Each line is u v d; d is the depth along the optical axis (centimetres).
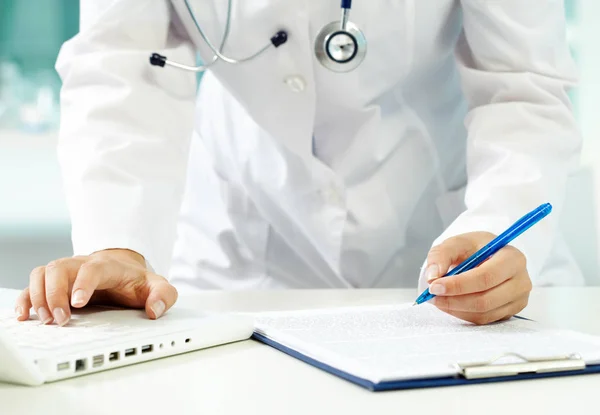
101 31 103
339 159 118
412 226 127
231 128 127
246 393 50
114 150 94
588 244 153
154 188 94
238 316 69
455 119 124
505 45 105
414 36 105
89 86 101
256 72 107
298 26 102
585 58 249
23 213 282
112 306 74
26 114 309
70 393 50
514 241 88
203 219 137
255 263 133
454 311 71
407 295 102
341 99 110
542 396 49
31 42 332
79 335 60
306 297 100
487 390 50
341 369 54
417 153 121
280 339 64
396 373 50
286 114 109
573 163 105
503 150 99
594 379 53
